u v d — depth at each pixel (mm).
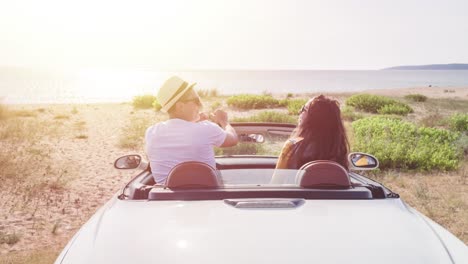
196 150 3418
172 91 3484
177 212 2652
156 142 3445
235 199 2805
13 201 7816
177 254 2264
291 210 2666
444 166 10703
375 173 10258
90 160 11844
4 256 5461
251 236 2369
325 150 3533
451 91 65562
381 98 29359
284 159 3629
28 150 13023
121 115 25219
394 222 2609
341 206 2766
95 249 2414
